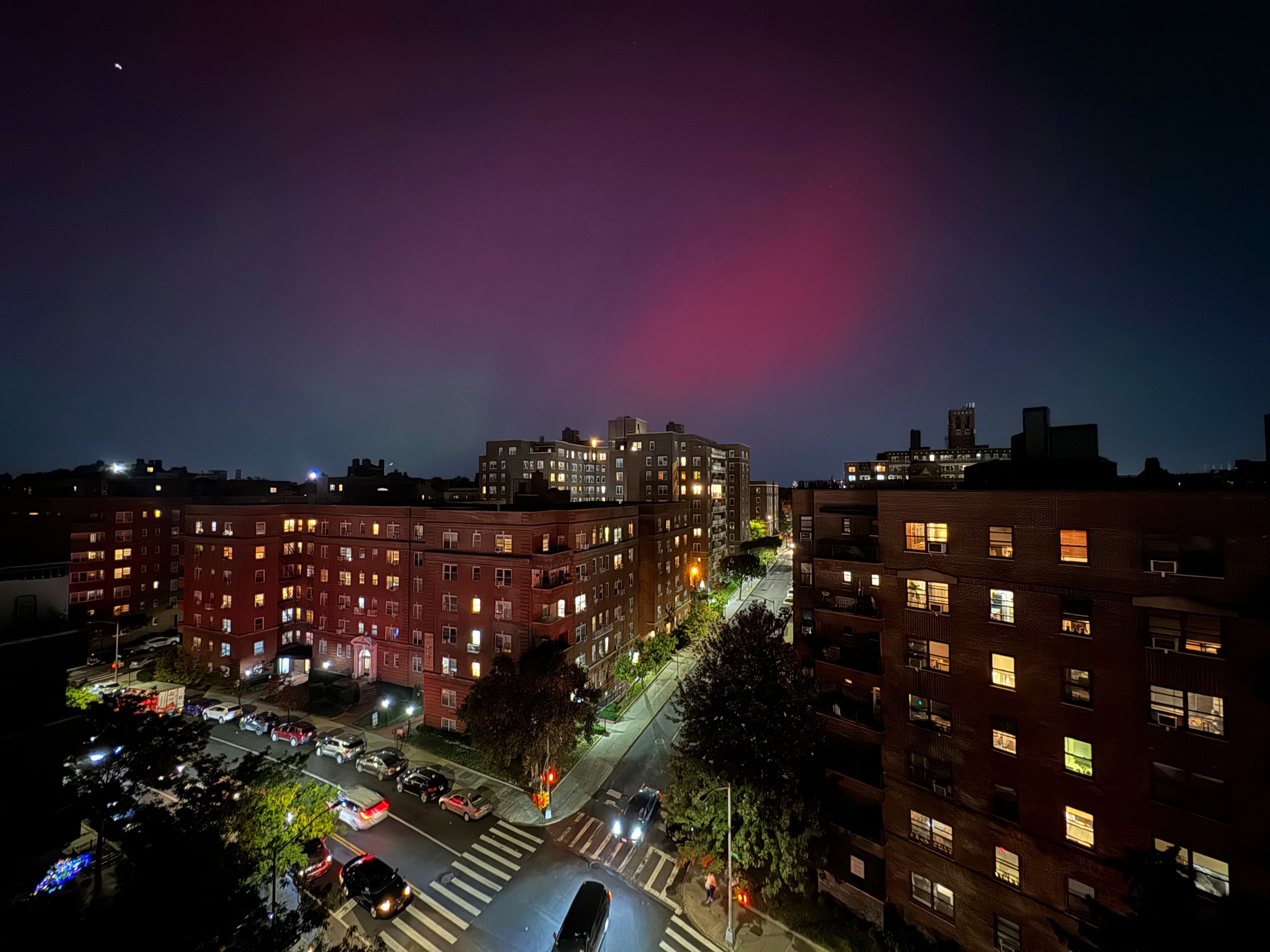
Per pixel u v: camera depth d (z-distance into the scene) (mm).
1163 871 14648
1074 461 24656
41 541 18984
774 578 108938
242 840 20312
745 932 23344
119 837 22656
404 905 24219
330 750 38094
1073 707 19297
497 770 36312
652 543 59812
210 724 25094
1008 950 20562
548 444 104562
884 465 109250
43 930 13227
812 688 25875
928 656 23047
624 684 52125
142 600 65938
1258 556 16125
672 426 87875
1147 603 17781
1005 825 20719
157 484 83188
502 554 41750
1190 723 17188
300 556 57562
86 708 23859
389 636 51156
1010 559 20875
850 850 25031
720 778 23422
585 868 27312
